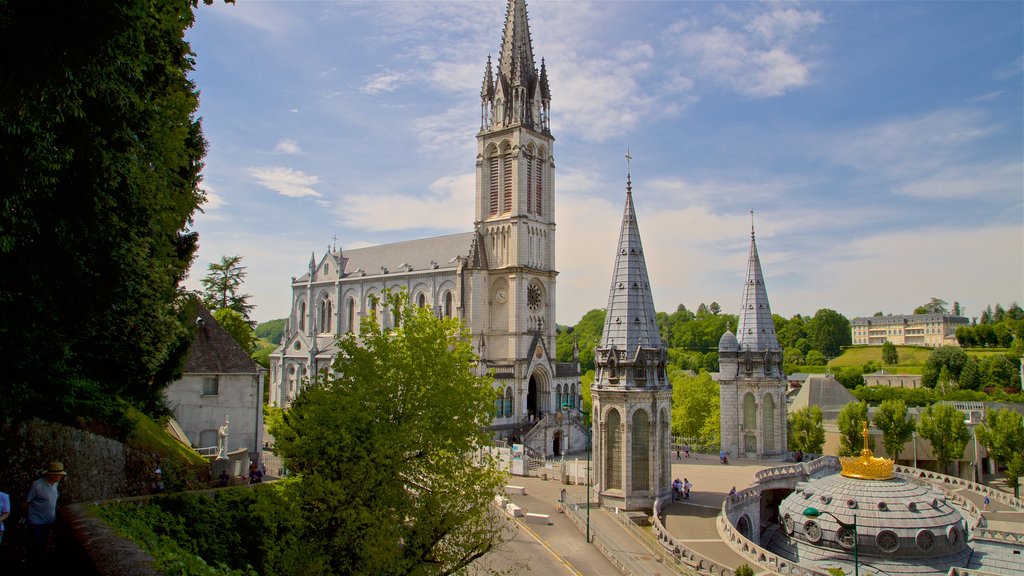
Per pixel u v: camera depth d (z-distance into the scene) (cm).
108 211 2636
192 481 4381
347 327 15688
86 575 1555
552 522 6294
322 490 3027
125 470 3744
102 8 2131
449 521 3294
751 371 9594
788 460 9600
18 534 2527
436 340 3644
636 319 6919
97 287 2683
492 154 13438
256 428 7388
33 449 2930
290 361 14988
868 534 5700
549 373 12912
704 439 11800
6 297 2366
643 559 5209
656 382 6850
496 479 3512
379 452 3127
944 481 9225
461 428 3475
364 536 3075
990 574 5144
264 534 3142
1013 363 17438
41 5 2036
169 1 2986
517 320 12631
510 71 13400
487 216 13438
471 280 12938
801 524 6050
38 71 2067
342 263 15925
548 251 13575
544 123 13762
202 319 7531
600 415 6869
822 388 13225
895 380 19562
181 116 3631
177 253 5147
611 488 6800
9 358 2497
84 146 2419
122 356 3800
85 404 3462
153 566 1557
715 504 6906
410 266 14512
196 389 7075
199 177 5078
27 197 2184
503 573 3831
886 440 10519
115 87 2375
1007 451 10112
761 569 5000
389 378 3459
